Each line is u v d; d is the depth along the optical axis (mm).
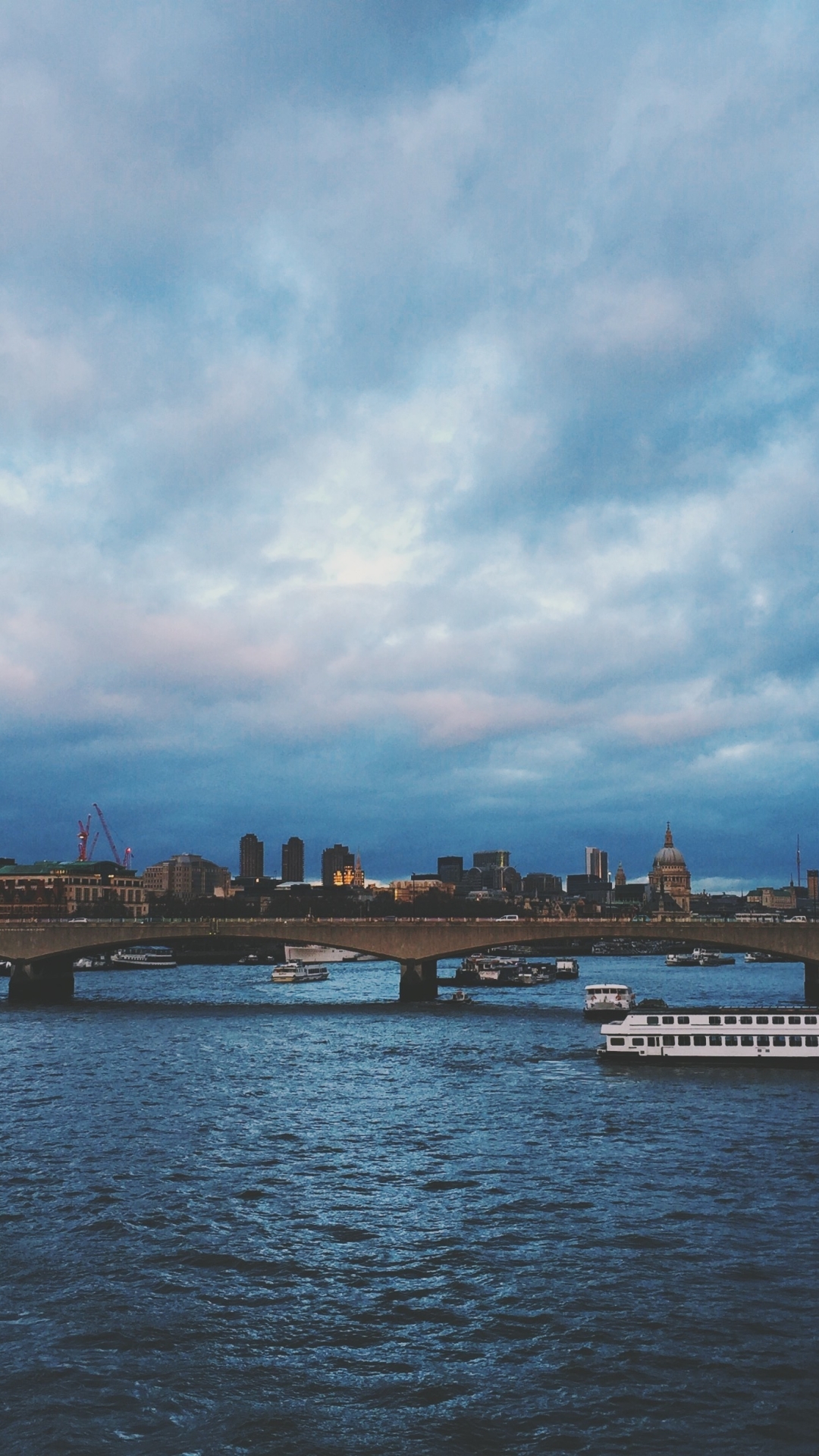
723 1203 66000
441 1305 51500
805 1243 59094
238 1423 41312
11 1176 72188
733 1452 39312
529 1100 98125
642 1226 62000
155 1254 58031
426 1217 63906
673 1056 118688
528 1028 153625
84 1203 66438
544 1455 39156
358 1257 57688
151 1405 42625
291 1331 48938
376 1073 112875
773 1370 45031
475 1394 43438
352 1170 73812
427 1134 84188
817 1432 40531
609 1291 52875
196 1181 71312
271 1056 125500
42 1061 120812
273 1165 75188
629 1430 40688
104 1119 89625
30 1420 41406
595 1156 77500
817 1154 77562
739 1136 83250
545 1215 64188
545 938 180000
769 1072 113375
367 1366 45719
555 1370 45188
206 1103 96438
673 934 174125
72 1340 48000
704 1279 54250
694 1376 44594
